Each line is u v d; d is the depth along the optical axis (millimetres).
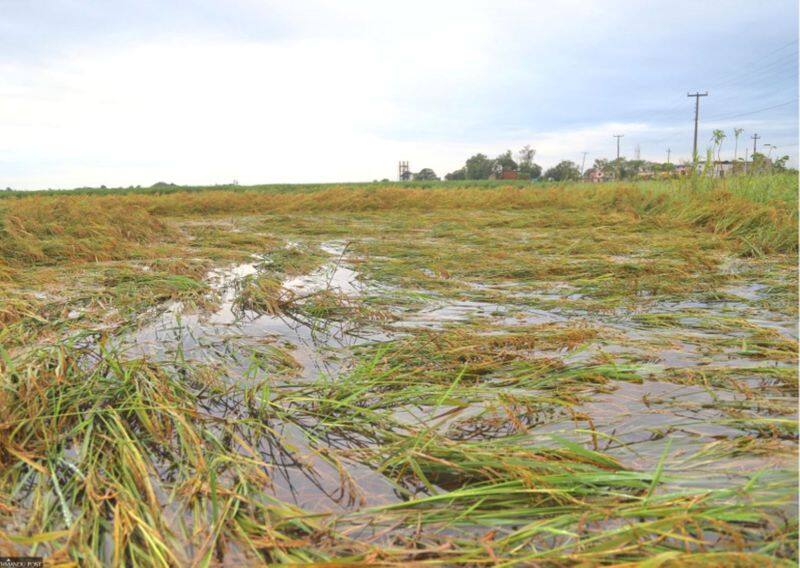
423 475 1564
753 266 5020
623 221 8688
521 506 1429
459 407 2061
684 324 3201
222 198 15719
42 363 2326
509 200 15086
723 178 9461
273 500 1474
